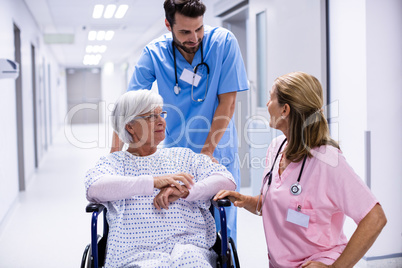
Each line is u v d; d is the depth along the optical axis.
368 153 2.72
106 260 1.56
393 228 2.79
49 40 9.51
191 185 1.65
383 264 2.76
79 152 9.33
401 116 2.76
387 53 2.72
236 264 1.62
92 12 6.98
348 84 2.88
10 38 4.76
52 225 3.84
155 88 2.26
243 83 2.13
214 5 5.61
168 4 1.85
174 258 1.50
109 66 17.61
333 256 1.48
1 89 4.08
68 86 18.62
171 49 2.10
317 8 3.08
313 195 1.50
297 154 1.52
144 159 1.73
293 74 1.55
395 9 2.71
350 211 1.43
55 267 2.84
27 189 5.54
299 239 1.52
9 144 4.43
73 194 5.15
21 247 3.26
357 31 2.76
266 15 4.00
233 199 1.70
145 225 1.61
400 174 2.78
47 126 10.14
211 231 1.71
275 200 1.56
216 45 2.04
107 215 1.64
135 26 8.48
